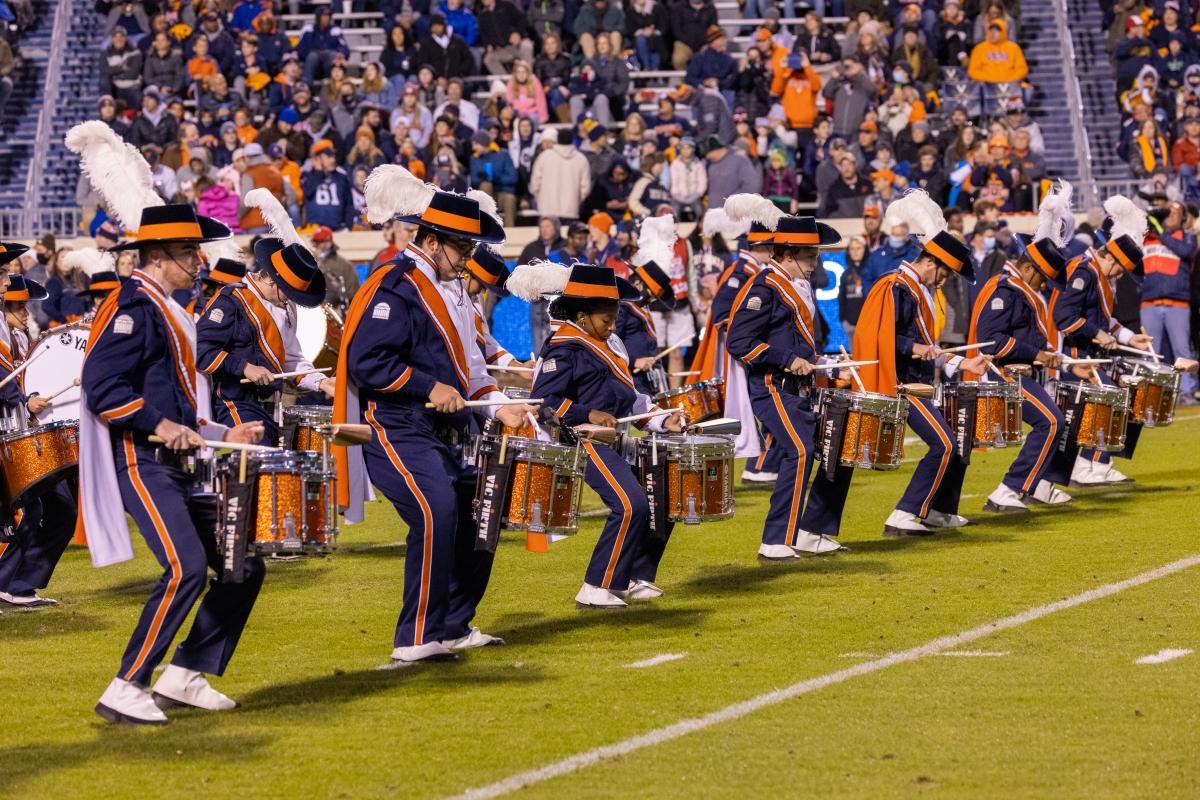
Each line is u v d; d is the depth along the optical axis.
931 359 26.38
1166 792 13.45
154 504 16.08
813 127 55.28
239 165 51.97
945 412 27.08
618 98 57.31
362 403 18.36
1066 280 30.89
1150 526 27.17
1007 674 17.45
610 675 17.84
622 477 21.55
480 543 18.53
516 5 59.41
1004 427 26.95
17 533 22.30
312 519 16.03
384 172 18.53
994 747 14.80
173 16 61.19
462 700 16.84
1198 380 47.28
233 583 16.53
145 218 16.39
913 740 15.06
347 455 18.73
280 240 25.42
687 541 27.33
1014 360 29.00
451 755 14.83
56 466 20.33
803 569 24.22
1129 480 32.69
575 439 21.42
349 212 53.34
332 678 17.92
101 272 28.91
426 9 59.44
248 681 17.84
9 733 15.80
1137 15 60.06
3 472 20.34
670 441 21.75
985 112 57.84
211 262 29.28
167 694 16.56
